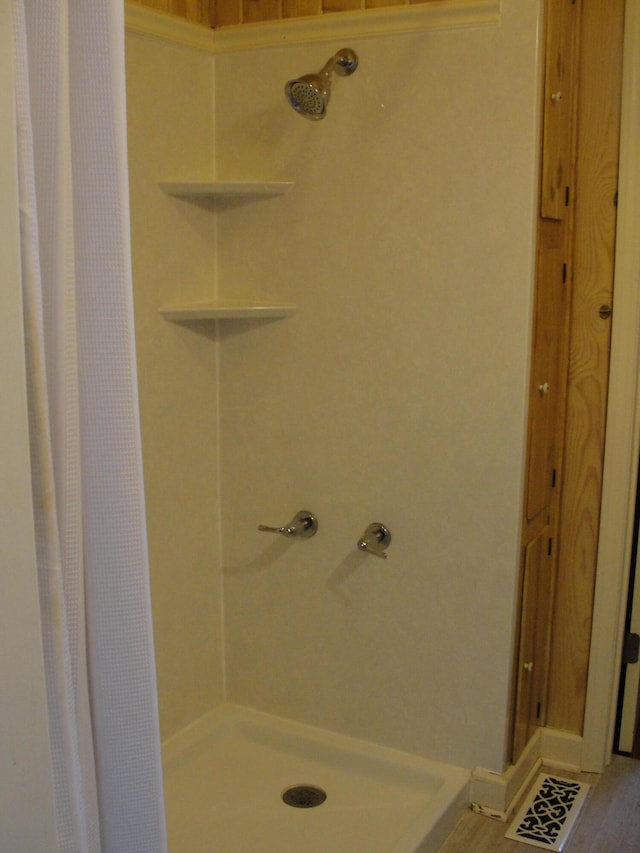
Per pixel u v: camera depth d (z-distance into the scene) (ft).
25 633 2.61
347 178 6.55
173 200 6.64
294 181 6.75
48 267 2.97
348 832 6.41
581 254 6.86
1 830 2.61
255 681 7.73
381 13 6.17
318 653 7.38
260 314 6.81
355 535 7.02
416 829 6.16
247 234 7.02
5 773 2.60
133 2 5.98
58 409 3.03
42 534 2.85
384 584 6.97
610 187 6.68
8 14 2.43
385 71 6.26
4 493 2.52
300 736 7.39
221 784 7.00
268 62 6.67
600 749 7.37
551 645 7.48
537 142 5.93
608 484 7.00
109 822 3.55
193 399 7.09
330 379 6.89
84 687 3.32
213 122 6.98
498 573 6.50
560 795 7.06
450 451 6.53
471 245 6.20
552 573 7.33
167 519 6.92
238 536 7.54
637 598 7.36
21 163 2.62
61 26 2.85
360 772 7.15
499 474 6.38
